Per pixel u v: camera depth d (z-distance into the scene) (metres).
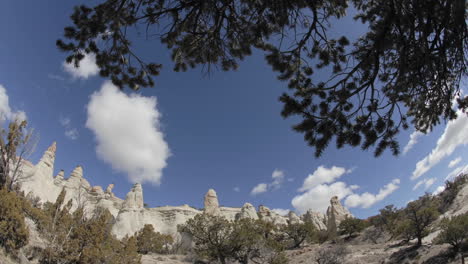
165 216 74.12
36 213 20.28
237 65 7.52
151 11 6.25
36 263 17.48
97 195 84.19
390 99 7.40
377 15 6.83
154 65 7.27
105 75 7.14
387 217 59.19
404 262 33.00
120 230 62.12
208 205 83.31
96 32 6.07
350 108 7.01
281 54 6.95
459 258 27.73
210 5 5.97
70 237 20.41
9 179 21.61
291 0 5.80
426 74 6.14
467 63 5.73
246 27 6.66
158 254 45.50
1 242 15.05
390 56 7.21
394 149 6.59
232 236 28.89
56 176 70.75
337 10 7.00
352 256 40.81
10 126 22.28
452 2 4.22
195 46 7.22
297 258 45.16
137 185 75.44
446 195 57.41
